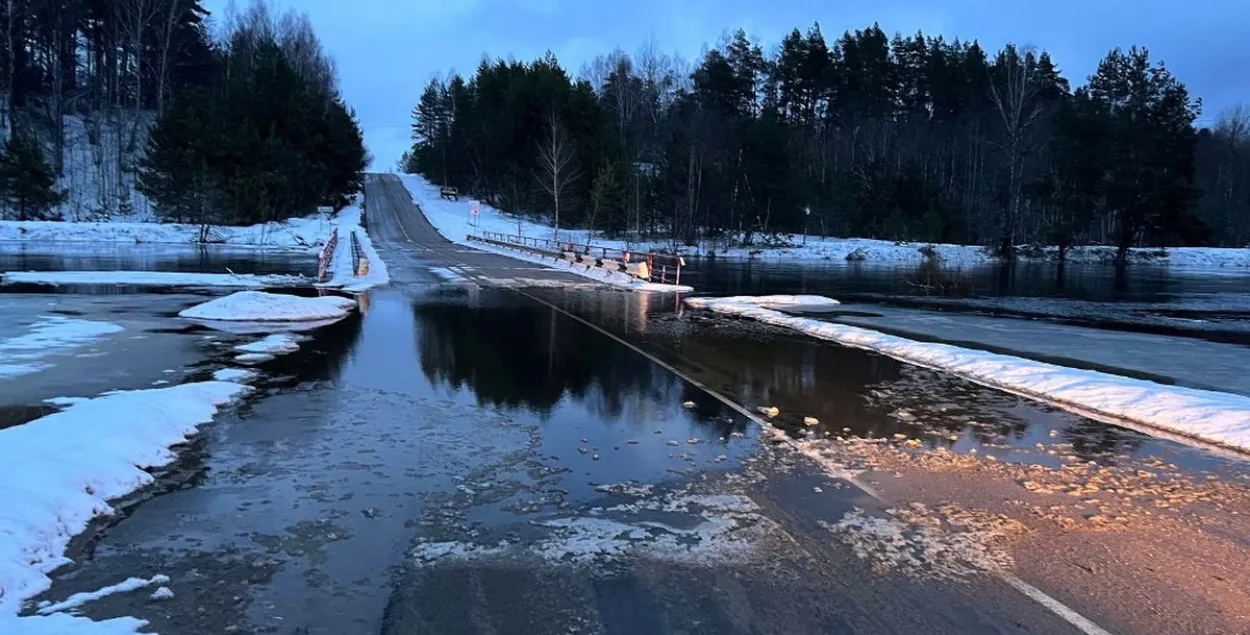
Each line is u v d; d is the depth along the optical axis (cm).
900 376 1022
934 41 9656
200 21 8825
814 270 4359
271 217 6088
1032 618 366
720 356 1160
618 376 977
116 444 581
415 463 591
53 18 7194
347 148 7894
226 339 1197
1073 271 4816
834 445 671
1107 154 5594
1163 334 1714
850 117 8906
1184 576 416
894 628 354
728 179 6266
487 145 8438
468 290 2219
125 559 414
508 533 459
